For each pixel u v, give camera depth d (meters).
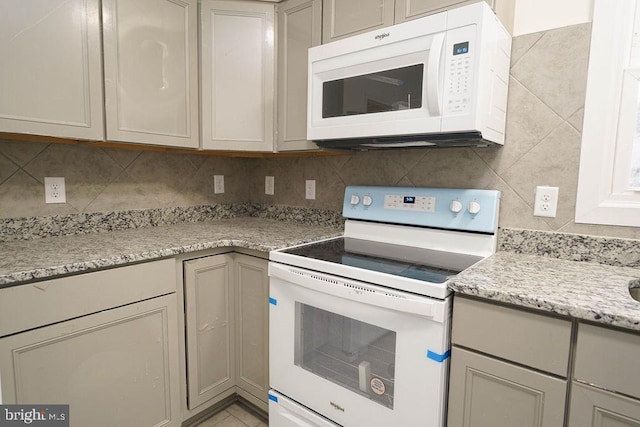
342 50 1.41
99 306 1.23
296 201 2.17
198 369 1.59
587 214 1.26
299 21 1.70
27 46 1.23
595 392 0.84
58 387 1.16
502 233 1.43
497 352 0.96
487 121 1.22
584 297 0.88
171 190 2.04
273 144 1.85
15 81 1.21
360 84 1.40
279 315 1.42
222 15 1.75
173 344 1.47
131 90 1.51
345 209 1.77
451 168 1.56
